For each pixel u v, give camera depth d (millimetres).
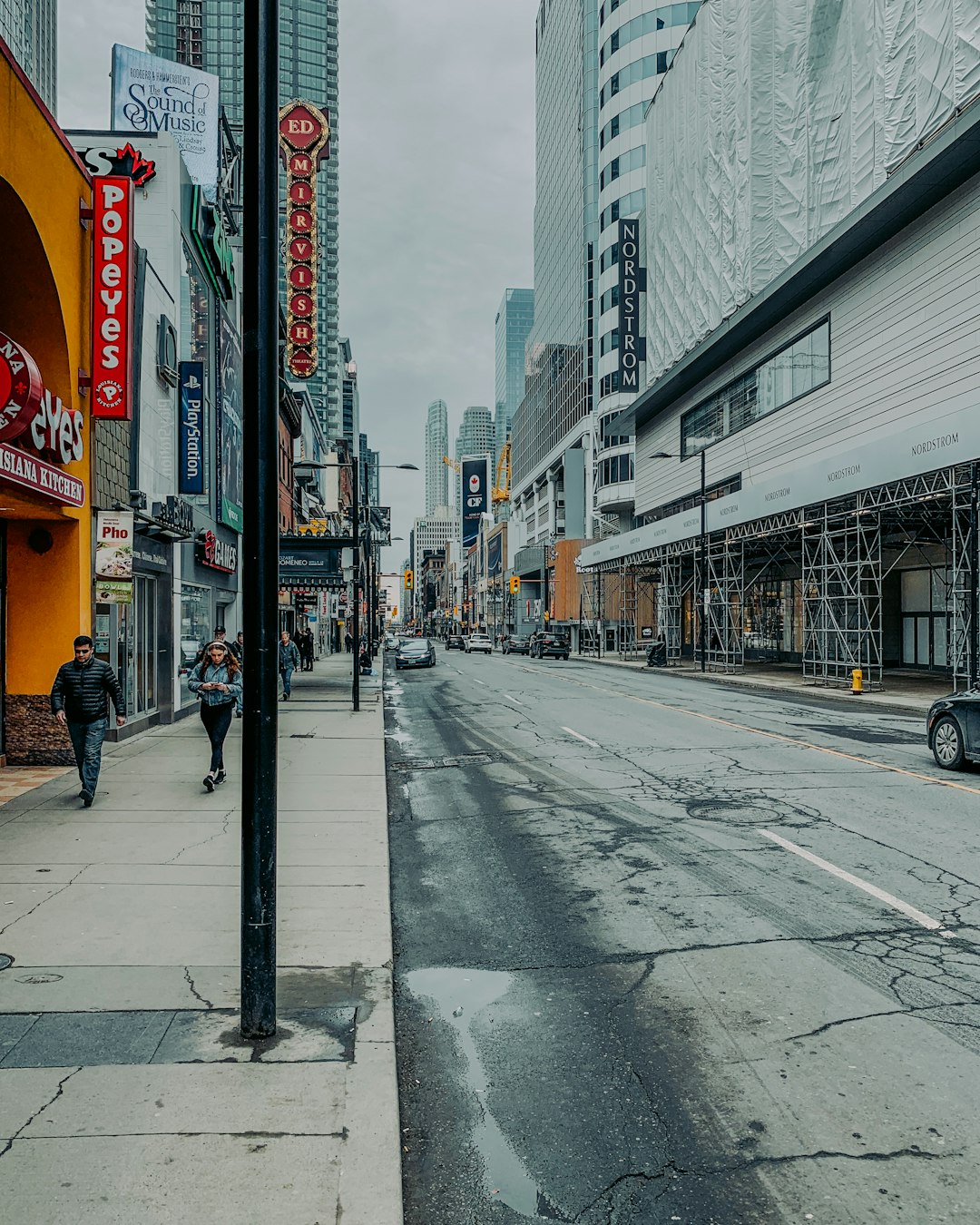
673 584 51438
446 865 8156
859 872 7652
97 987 5062
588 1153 3711
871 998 5176
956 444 19703
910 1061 4445
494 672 39719
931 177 25703
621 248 72562
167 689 18172
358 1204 3199
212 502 22578
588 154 86938
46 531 12406
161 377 17656
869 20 31531
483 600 135250
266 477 4367
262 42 4367
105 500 13523
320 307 123438
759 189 39438
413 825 9758
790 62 37344
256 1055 4277
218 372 23234
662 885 7410
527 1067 4445
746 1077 4305
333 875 7504
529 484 111625
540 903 7027
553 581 84688
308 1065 4184
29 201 10711
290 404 41781
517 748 15336
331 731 17344
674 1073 4363
